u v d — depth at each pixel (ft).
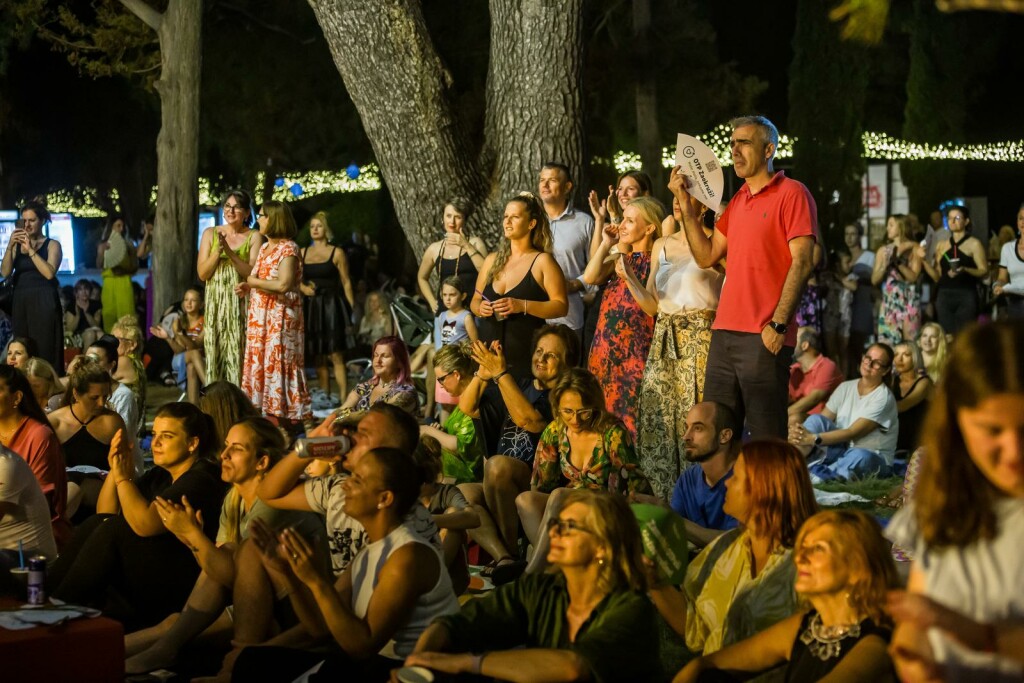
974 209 66.64
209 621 16.61
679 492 19.34
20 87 85.20
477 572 21.58
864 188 90.43
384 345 28.02
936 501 7.83
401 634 14.57
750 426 21.12
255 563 15.83
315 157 83.82
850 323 53.06
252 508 16.89
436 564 14.67
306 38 81.15
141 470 25.96
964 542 7.77
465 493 21.76
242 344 34.68
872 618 11.59
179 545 17.84
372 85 32.78
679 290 23.03
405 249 78.79
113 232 57.88
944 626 7.38
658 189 75.00
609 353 24.30
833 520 11.74
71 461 24.56
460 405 23.17
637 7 74.79
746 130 20.81
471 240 32.99
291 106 81.41
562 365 21.35
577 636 13.07
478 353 21.74
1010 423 7.25
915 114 86.74
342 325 45.52
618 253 25.54
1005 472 7.36
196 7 56.18
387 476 14.53
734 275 21.08
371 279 70.49
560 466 19.89
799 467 13.46
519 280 24.62
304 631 15.34
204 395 20.75
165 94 56.39
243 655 14.85
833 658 11.65
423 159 32.81
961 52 86.33
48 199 90.27
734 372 21.13
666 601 14.40
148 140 91.20
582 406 19.20
